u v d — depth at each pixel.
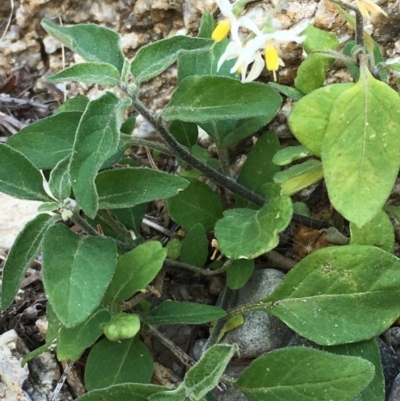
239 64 0.19
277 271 0.28
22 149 0.25
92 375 0.23
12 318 0.28
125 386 0.21
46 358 0.26
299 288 0.23
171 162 0.33
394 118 0.19
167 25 0.33
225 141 0.27
